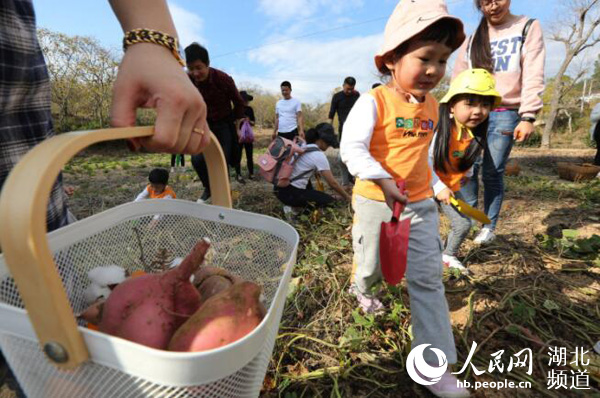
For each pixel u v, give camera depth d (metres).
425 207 1.65
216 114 4.07
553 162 9.24
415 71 1.49
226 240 0.92
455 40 1.46
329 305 2.09
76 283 0.77
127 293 0.58
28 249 0.40
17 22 0.75
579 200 4.36
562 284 2.34
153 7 0.77
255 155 10.87
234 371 0.48
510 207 4.08
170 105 0.67
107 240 0.84
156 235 0.92
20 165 0.42
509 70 2.63
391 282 1.36
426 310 1.51
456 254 2.58
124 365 0.45
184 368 0.43
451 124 2.14
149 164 8.55
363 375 1.62
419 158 1.65
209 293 0.68
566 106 18.75
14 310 0.47
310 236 3.19
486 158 2.78
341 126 6.25
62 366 0.45
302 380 1.56
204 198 4.16
